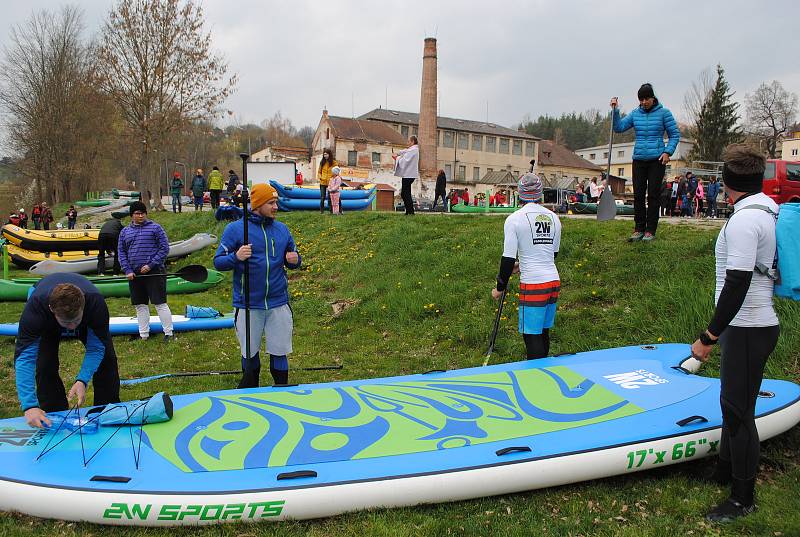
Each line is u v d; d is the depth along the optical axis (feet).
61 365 22.16
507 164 212.43
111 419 13.08
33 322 12.49
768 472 13.20
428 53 128.67
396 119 195.00
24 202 165.17
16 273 50.67
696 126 179.83
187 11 90.02
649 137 27.25
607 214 34.45
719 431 13.08
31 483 11.10
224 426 13.16
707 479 12.85
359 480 11.19
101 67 93.71
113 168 195.42
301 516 10.94
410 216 46.09
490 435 12.76
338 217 50.83
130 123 93.09
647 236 28.25
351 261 37.60
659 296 22.94
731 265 10.64
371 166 167.73
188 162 255.09
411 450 12.16
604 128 407.85
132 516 10.67
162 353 24.48
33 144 142.82
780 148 195.62
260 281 16.42
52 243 53.52
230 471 11.39
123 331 26.81
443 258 33.12
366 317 28.63
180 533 10.71
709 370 18.06
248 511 10.72
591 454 12.16
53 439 12.54
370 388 15.47
